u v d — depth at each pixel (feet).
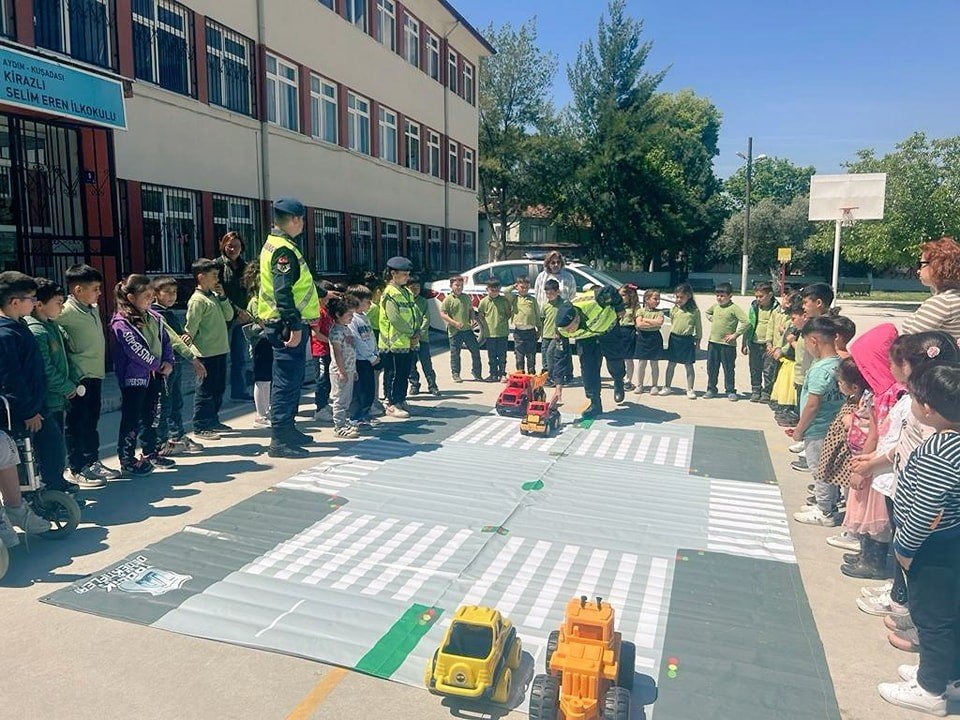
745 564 15.21
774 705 10.48
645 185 152.15
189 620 12.59
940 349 10.83
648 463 22.44
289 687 10.78
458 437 25.14
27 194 31.48
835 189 86.89
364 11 65.26
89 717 10.07
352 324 25.36
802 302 23.38
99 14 34.63
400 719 10.13
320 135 58.29
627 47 152.46
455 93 88.48
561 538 16.38
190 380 33.88
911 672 10.98
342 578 14.24
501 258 146.10
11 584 13.93
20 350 15.24
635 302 33.60
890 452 12.69
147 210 40.01
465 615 10.75
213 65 45.34
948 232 96.73
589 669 9.41
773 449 24.35
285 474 20.75
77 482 19.52
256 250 49.88
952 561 9.93
